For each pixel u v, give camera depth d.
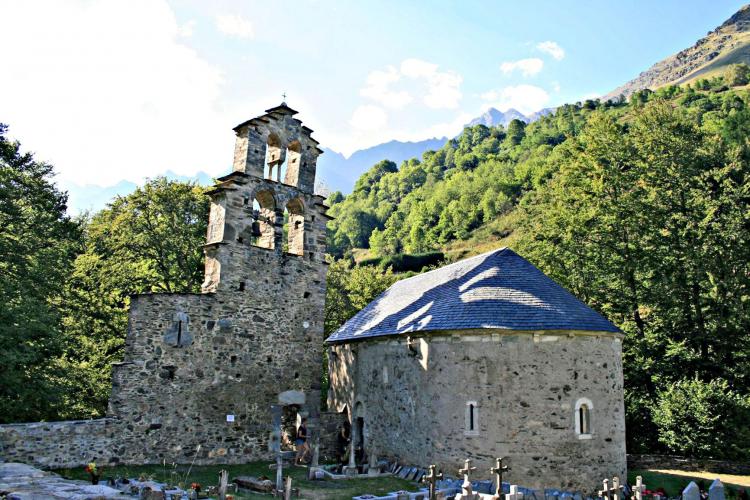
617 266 29.98
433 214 96.88
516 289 18.42
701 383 23.47
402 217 107.19
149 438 17.70
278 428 17.64
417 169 128.88
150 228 30.83
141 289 29.88
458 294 19.12
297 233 22.45
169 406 18.22
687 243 28.97
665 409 23.20
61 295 25.30
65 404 23.77
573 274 30.83
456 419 17.00
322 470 17.38
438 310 18.89
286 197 21.84
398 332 19.59
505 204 85.88
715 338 27.03
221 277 19.81
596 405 16.98
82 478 15.12
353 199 134.25
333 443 22.28
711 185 31.69
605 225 31.00
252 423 19.70
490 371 16.83
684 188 31.20
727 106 81.69
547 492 15.26
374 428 20.89
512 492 14.20
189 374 18.72
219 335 19.50
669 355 26.48
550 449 16.23
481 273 19.89
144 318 18.33
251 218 20.78
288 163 22.94
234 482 15.84
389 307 23.97
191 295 19.17
